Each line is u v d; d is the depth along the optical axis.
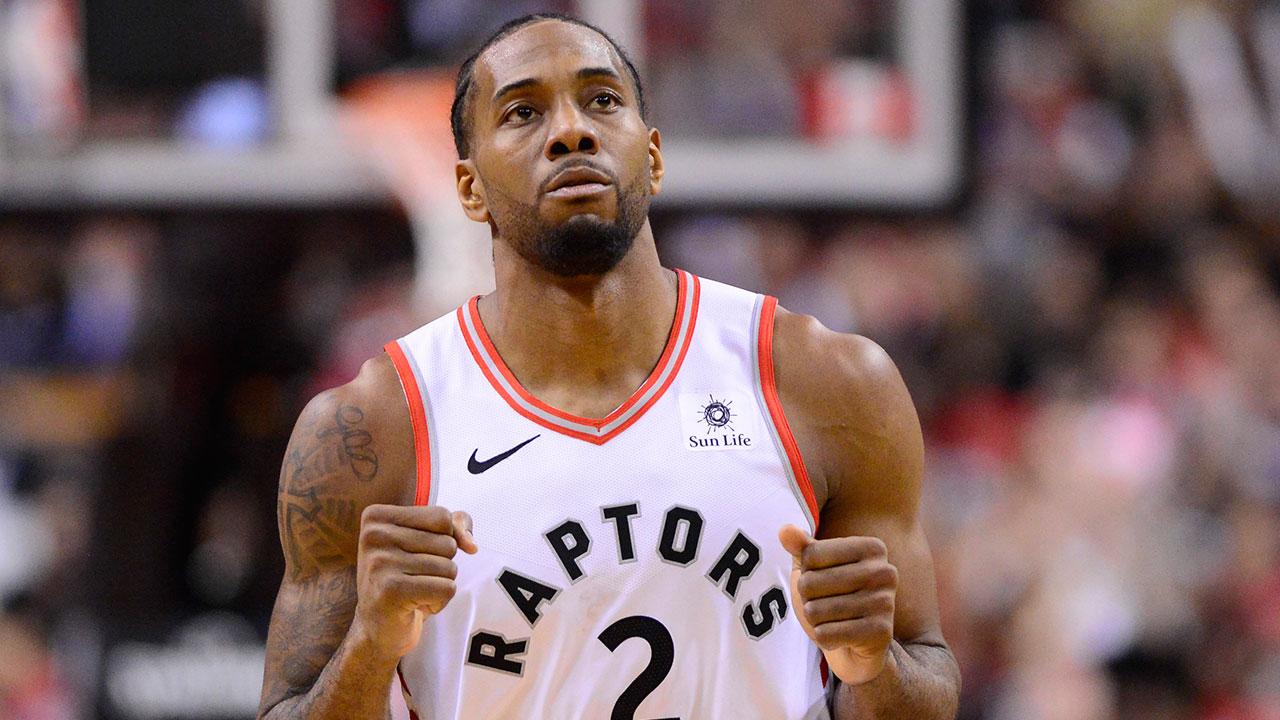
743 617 8.67
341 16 23.02
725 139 23.27
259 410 23.70
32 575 23.08
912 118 23.48
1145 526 23.20
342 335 24.31
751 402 8.96
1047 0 30.44
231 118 23.17
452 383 9.05
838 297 26.22
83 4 23.25
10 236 25.64
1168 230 29.02
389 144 22.80
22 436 24.72
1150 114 30.17
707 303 9.29
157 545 22.78
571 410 8.90
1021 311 26.45
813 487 8.95
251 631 22.05
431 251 22.34
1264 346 27.69
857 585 7.91
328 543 9.00
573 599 8.57
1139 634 21.80
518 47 9.01
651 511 8.65
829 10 23.41
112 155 23.31
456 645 8.69
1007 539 22.69
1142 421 24.91
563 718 8.63
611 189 8.71
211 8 23.22
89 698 21.83
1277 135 30.56
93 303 25.44
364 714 8.41
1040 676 21.42
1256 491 24.92
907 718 8.62
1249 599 22.86
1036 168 28.34
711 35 23.16
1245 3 31.31
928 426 25.03
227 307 24.47
